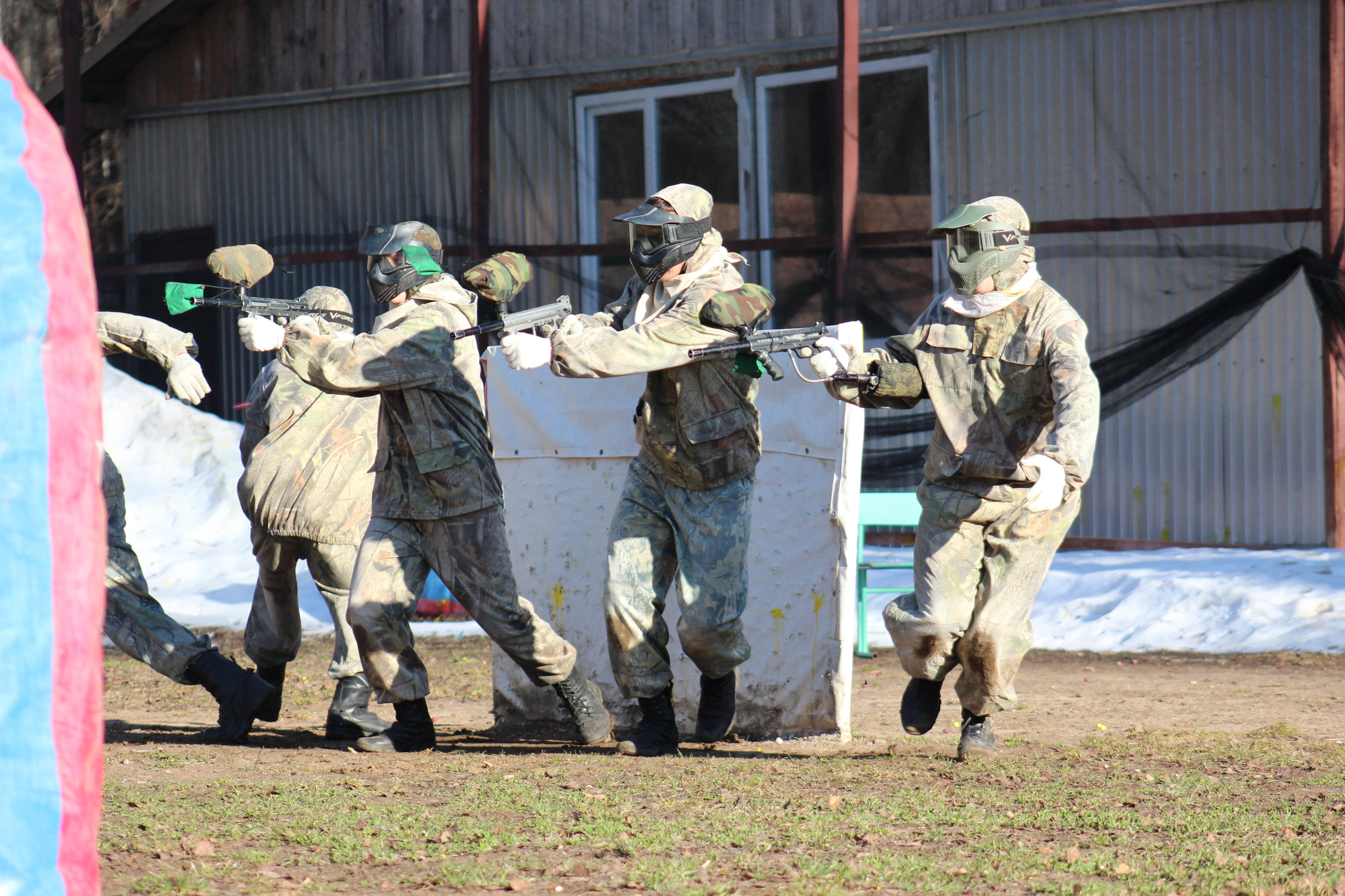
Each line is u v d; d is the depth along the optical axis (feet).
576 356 65.26
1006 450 65.36
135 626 76.13
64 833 27.94
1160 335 159.94
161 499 188.03
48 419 28.27
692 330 66.39
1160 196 164.76
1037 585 66.69
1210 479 160.56
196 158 233.14
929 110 178.29
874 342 173.88
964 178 176.35
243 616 150.20
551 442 85.35
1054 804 56.54
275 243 225.97
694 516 69.97
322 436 77.97
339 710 77.30
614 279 195.62
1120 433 165.58
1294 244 155.22
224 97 229.45
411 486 72.08
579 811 54.54
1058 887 43.45
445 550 72.49
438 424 71.31
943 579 66.28
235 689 75.82
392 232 72.13
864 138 182.39
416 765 67.51
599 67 197.36
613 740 81.15
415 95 211.61
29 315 28.09
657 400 69.82
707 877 44.75
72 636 28.43
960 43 175.94
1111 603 135.33
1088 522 167.53
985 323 65.26
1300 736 76.95
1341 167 151.23
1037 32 171.22
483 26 186.50
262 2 224.74
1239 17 159.94
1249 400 158.40
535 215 203.10
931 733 81.51
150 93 236.22
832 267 178.09
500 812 54.54
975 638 65.87
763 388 79.87
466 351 73.36
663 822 52.49
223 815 53.62
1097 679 107.14
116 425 204.13
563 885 43.98
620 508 72.02
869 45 181.88
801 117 185.16
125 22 226.79
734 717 78.64
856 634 123.85
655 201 67.72
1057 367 62.80
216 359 223.10
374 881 44.34
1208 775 63.46
